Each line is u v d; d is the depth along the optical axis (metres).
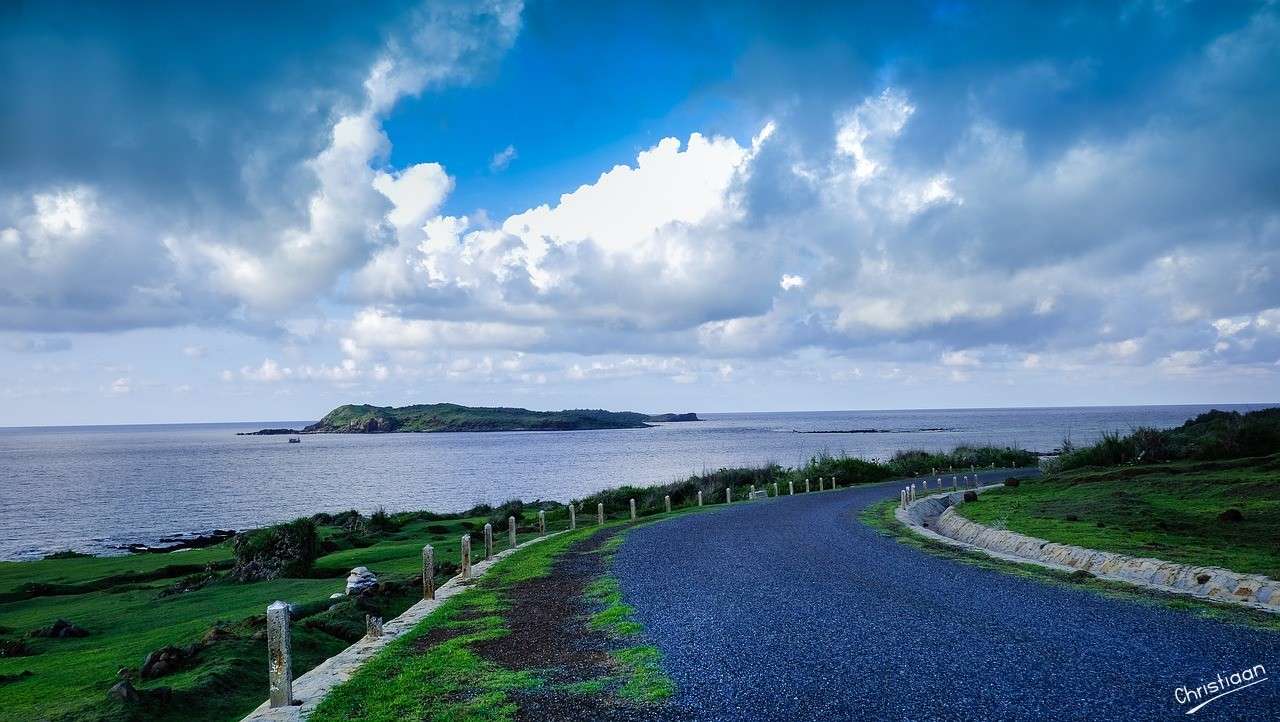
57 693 9.53
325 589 18.80
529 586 14.97
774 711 6.90
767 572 15.02
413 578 17.39
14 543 47.28
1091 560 14.52
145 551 43.44
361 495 74.25
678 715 6.92
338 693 8.12
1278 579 11.25
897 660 8.36
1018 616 10.30
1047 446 103.75
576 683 8.09
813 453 115.94
